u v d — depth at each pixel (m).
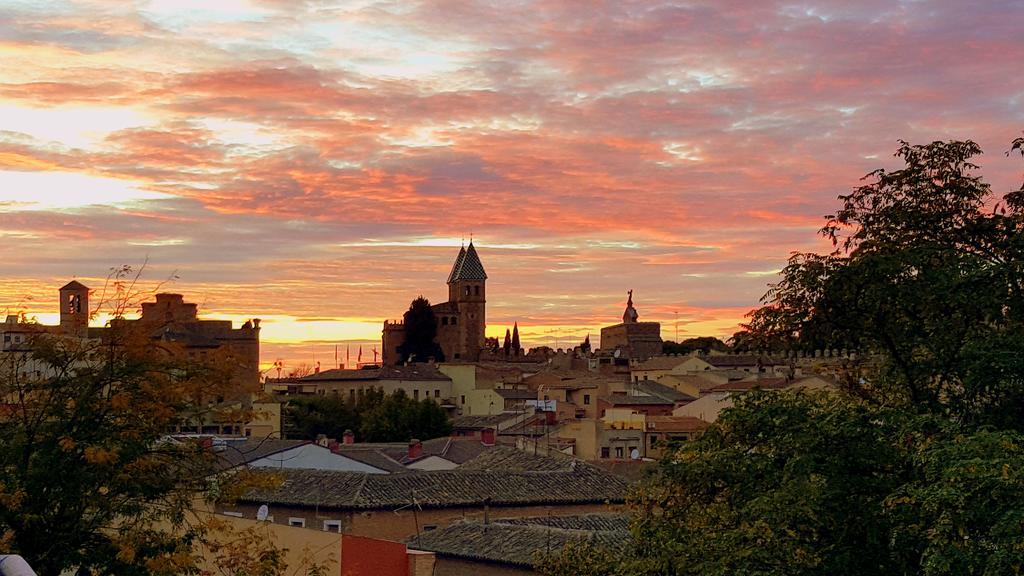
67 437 30.72
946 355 33.75
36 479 30.91
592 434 112.94
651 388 159.12
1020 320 32.88
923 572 27.34
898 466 30.64
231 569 35.62
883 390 36.12
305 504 63.62
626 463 80.81
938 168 35.00
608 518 62.41
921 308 34.12
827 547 30.09
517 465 82.31
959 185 34.72
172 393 32.81
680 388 163.12
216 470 35.16
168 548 32.00
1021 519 24.88
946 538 25.73
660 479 36.03
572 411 152.25
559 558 43.09
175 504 33.03
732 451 32.94
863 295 34.06
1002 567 24.80
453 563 55.31
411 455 92.88
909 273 33.78
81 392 32.34
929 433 30.97
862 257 33.78
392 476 67.50
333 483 65.94
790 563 29.98
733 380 149.25
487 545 55.12
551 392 163.88
